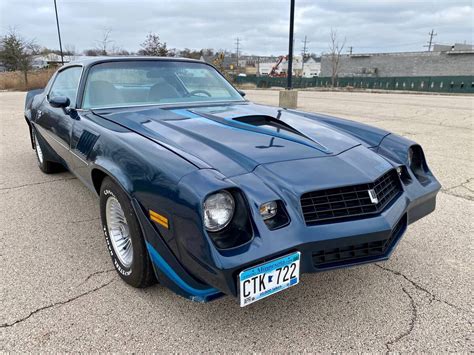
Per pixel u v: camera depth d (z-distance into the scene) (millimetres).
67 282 2451
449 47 58688
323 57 55156
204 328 2039
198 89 3555
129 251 2348
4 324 2047
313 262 1891
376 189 2098
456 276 2568
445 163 5492
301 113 3346
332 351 1888
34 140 4918
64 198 3986
